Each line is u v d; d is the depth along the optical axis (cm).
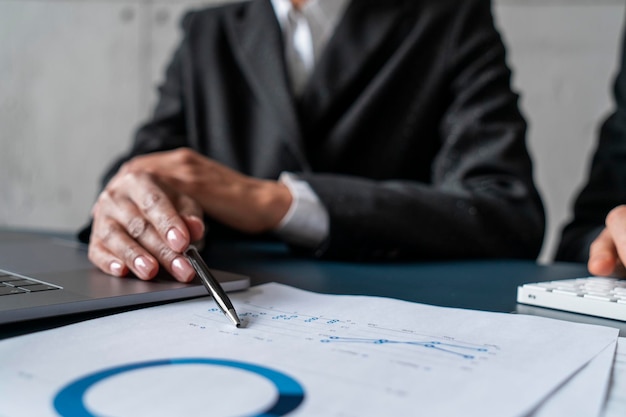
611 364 27
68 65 203
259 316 34
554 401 22
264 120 103
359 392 22
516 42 169
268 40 102
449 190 72
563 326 33
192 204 52
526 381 24
